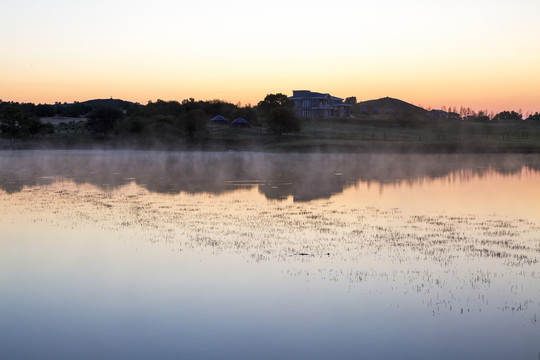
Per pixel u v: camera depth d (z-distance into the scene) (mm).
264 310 14680
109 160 85625
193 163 77812
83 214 30859
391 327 13484
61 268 18953
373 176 55469
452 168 66375
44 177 56031
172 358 11883
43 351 12234
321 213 31172
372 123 159375
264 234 24719
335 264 19281
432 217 29688
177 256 20516
